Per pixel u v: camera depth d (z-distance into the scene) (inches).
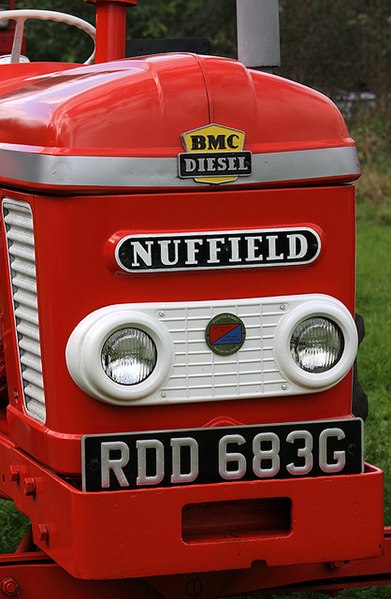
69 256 152.4
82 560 149.4
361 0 884.0
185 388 155.4
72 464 155.4
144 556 150.7
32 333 162.1
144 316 152.3
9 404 176.2
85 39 792.9
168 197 153.3
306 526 155.9
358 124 827.4
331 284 160.9
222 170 154.8
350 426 158.1
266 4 227.6
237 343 156.3
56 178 150.7
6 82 194.5
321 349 158.6
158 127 153.1
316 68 885.2
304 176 158.2
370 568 176.1
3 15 221.1
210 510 158.1
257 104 156.9
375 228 652.1
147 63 158.6
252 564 171.2
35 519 162.9
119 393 151.7
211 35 932.6
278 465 155.8
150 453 151.9
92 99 152.4
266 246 156.5
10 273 167.6
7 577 161.2
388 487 251.1
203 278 155.5
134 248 152.3
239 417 159.2
